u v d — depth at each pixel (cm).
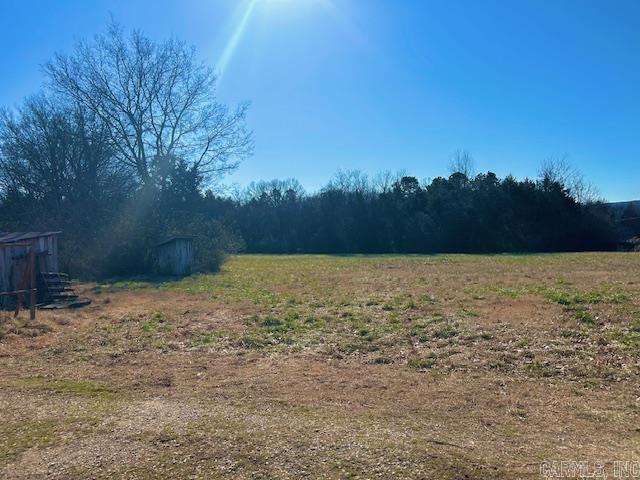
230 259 3784
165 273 2675
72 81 3128
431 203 5681
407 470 407
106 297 1719
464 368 764
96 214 2855
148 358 865
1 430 511
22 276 1570
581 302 1291
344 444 459
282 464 423
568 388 655
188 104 3412
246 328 1112
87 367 805
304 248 6000
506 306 1305
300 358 848
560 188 5469
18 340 995
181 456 443
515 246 5331
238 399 620
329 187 6331
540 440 475
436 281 2086
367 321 1158
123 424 523
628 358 768
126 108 3284
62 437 491
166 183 3347
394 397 625
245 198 6494
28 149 3016
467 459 426
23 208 2984
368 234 5800
